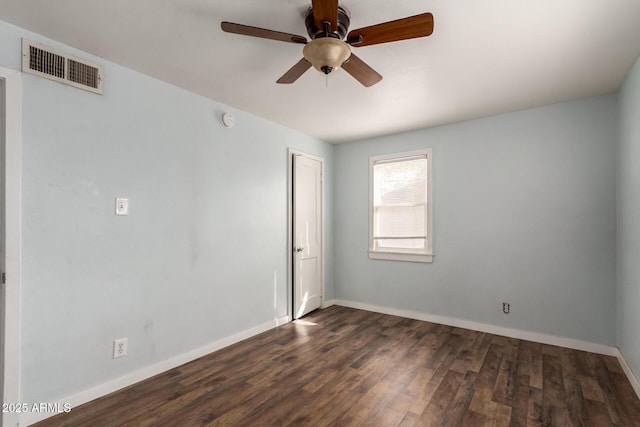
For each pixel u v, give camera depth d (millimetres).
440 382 2400
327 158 4617
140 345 2449
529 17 1786
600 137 2932
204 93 2896
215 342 3002
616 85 2717
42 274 1969
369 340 3258
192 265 2830
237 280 3244
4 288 1824
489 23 1843
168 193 2660
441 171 3811
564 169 3100
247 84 2707
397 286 4137
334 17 1560
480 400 2160
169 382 2412
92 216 2201
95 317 2205
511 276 3361
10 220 1840
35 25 1886
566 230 3086
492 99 3016
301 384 2379
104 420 1951
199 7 1730
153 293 2543
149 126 2541
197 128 2898
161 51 2184
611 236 2881
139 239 2459
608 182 2898
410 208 4070
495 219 3455
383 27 1567
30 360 1914
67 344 2068
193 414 2014
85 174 2172
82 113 2166
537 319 3217
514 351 2971
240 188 3297
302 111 3363
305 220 4141
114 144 2326
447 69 2414
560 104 3119
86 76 2178
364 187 4441
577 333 3021
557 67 2387
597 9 1714
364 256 4430
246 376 2504
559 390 2281
